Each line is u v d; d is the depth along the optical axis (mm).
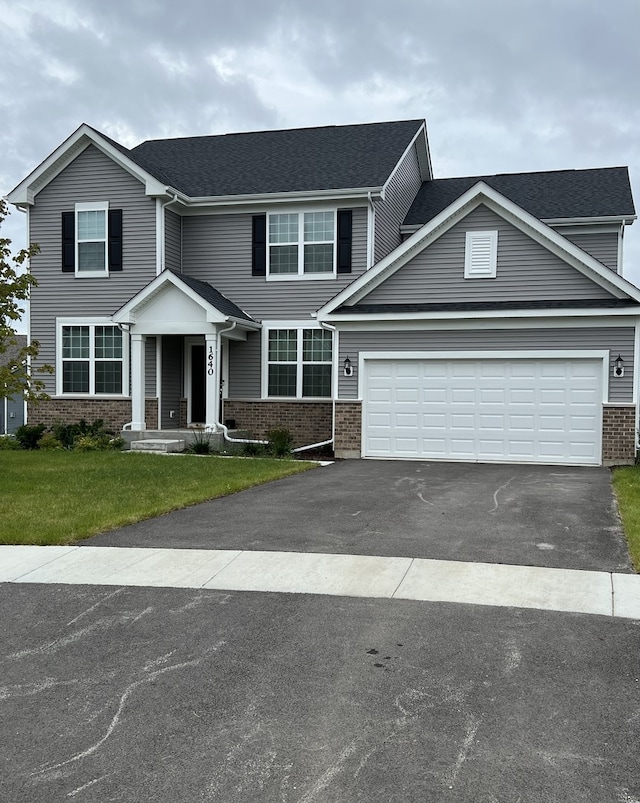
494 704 4281
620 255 19359
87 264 20156
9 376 13062
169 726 4082
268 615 5809
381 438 16891
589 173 22016
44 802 3396
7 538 8227
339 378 17078
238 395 19984
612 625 5488
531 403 15898
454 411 16406
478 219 16438
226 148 22875
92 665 4918
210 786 3508
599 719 4102
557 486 12000
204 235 20281
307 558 7379
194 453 17484
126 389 19984
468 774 3572
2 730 4066
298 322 19594
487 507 10016
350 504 10312
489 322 16031
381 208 19641
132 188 19703
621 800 3367
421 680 4602
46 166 20062
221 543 8047
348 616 5750
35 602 6215
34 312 20547
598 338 15414
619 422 15305
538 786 3475
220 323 18234
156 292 18453
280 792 3449
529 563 7109
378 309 16656
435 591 6316
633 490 11156
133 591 6461
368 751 3789
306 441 19500
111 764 3709
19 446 18766
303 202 19312
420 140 22812
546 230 15859
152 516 9484
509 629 5422
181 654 5074
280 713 4207
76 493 10852
